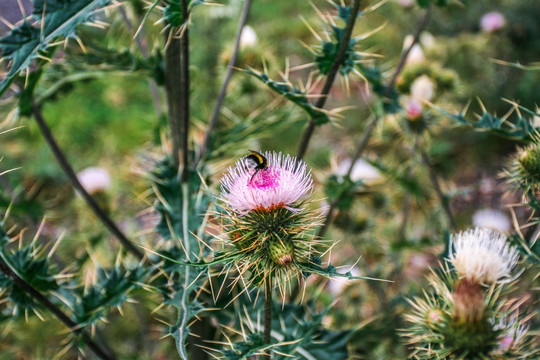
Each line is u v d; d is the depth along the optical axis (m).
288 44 1.32
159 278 0.42
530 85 1.19
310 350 0.41
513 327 0.37
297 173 0.34
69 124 1.20
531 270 0.53
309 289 0.58
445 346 0.37
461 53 1.11
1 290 0.38
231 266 0.34
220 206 0.34
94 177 0.70
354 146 0.82
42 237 0.60
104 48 0.45
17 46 0.34
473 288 0.36
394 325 0.53
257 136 0.51
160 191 0.42
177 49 0.43
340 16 0.42
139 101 1.27
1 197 0.54
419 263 0.76
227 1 0.92
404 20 1.17
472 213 0.93
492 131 0.40
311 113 0.41
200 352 0.44
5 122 0.45
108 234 0.66
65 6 0.35
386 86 0.53
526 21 1.20
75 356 0.63
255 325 0.42
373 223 0.66
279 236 0.33
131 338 0.73
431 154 0.83
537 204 0.40
